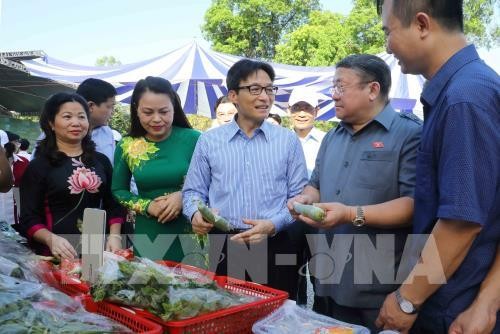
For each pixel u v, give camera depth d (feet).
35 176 7.30
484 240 4.12
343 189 5.91
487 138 3.69
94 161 7.78
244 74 6.56
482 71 3.95
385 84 5.82
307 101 12.99
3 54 31.53
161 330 3.77
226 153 6.74
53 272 5.39
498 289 4.09
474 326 3.98
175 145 7.55
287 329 4.03
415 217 4.61
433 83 4.21
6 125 36.76
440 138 4.04
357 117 5.86
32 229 7.02
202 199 6.85
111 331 3.78
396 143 5.62
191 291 4.16
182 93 30.09
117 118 40.42
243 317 4.34
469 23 43.01
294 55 53.01
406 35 4.21
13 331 3.54
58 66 27.48
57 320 3.90
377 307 5.79
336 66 6.10
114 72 25.86
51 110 7.47
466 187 3.68
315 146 13.21
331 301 6.40
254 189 6.64
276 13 63.87
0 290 4.14
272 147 6.76
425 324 4.52
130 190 8.07
